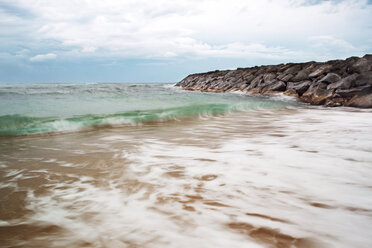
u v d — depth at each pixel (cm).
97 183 209
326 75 1325
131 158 286
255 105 1030
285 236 131
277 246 123
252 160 276
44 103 902
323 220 148
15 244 125
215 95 1672
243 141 387
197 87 2839
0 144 360
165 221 147
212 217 151
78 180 216
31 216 155
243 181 213
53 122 521
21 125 487
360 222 146
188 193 188
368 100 1011
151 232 136
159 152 315
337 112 872
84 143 369
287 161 271
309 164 260
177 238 130
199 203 171
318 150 321
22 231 138
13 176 227
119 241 128
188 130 495
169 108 806
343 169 244
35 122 513
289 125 574
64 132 457
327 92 1177
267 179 217
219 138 413
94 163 266
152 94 1605
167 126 543
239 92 2020
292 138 411
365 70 1202
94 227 142
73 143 369
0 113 618
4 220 150
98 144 362
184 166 254
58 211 161
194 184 206
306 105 1146
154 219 150
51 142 376
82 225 144
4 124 491
